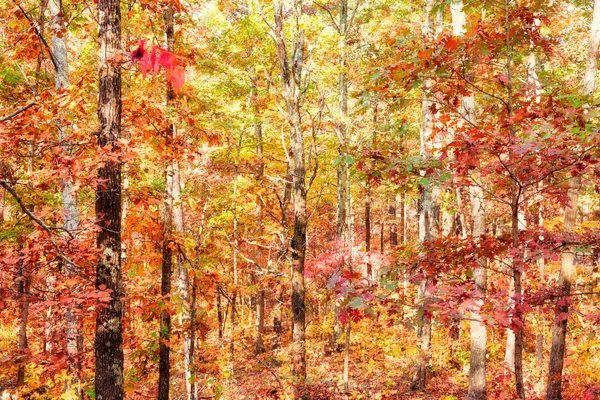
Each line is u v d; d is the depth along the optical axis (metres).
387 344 15.36
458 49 4.00
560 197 4.51
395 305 3.94
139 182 11.52
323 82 12.65
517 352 3.96
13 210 10.90
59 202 10.33
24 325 11.68
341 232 16.45
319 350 16.89
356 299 3.45
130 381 7.52
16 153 4.94
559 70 11.81
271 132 15.92
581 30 11.64
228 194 14.28
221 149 12.93
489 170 4.17
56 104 4.95
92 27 9.58
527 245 4.16
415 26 12.91
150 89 6.89
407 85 4.42
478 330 9.17
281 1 8.52
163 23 8.05
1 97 9.88
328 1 18.17
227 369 12.02
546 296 4.39
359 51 15.51
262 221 15.79
